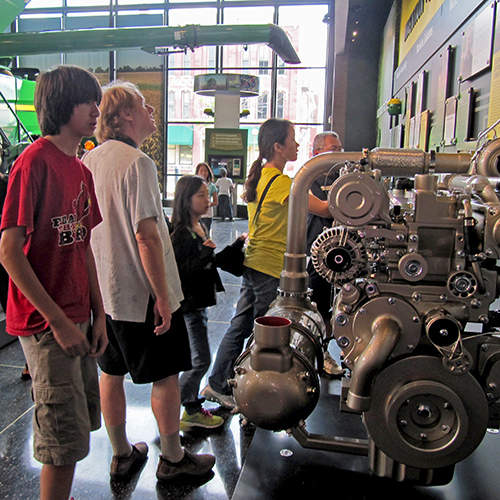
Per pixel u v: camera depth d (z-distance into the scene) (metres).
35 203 1.24
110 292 1.68
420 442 1.25
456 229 1.22
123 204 1.60
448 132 4.21
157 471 1.84
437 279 1.26
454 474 1.55
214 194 7.57
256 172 2.34
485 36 3.22
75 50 9.00
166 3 14.11
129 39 8.88
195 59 14.51
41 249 1.28
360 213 1.22
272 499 1.45
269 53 14.00
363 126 10.95
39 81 1.29
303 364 1.29
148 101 14.78
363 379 1.18
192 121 14.94
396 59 7.79
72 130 1.32
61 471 1.35
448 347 1.17
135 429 2.22
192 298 2.13
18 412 2.41
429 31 5.17
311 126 14.22
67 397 1.32
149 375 1.70
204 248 2.14
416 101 5.88
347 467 1.59
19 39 8.80
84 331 1.45
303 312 1.53
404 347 1.25
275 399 1.22
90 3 14.47
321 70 13.81
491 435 1.79
